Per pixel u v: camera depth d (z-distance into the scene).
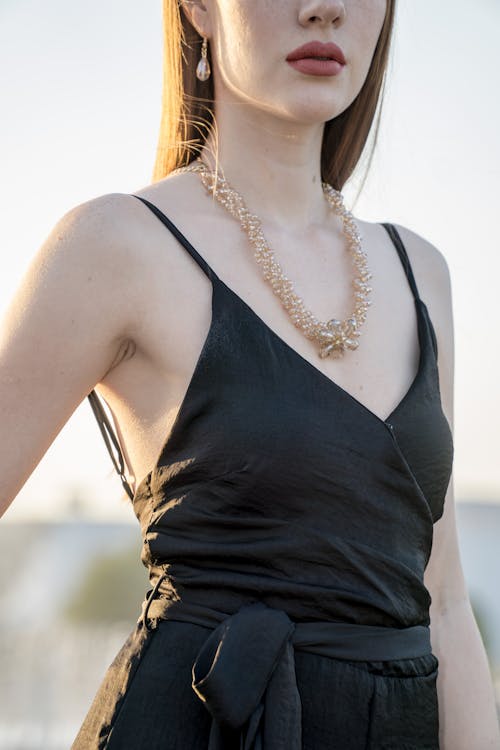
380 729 1.92
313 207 2.37
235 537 1.92
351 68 2.18
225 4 2.19
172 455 1.98
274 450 1.92
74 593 24.48
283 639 1.86
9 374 1.98
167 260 2.06
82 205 2.07
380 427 1.98
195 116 2.38
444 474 2.11
